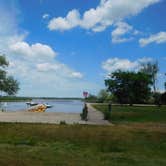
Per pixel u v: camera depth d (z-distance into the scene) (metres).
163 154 13.40
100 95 134.00
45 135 18.11
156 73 96.81
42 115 42.56
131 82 82.06
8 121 30.25
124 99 83.00
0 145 14.52
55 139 16.84
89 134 18.59
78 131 19.84
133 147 14.95
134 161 11.62
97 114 44.69
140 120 34.12
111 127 23.48
